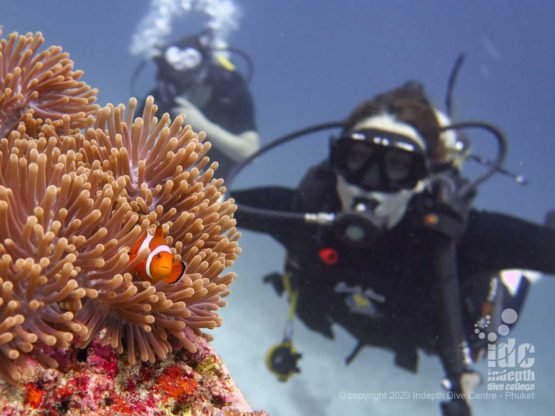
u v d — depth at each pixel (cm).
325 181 99
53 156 33
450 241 94
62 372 31
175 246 36
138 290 32
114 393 33
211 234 38
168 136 38
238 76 166
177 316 35
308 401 165
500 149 106
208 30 175
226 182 108
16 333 28
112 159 36
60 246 29
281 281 109
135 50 534
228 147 157
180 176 37
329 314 105
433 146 94
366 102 96
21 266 28
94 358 32
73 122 45
